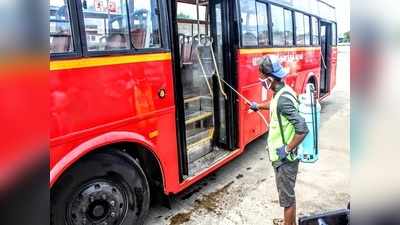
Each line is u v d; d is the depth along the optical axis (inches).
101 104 104.9
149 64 121.2
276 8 225.3
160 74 126.3
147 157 131.3
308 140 115.6
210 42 179.3
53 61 91.7
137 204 124.2
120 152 117.3
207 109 189.8
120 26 111.1
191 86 193.8
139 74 117.4
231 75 178.5
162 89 127.6
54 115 92.8
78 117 98.7
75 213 105.9
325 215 84.6
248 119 194.9
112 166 114.2
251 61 193.6
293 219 122.8
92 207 110.3
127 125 114.1
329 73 381.4
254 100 199.9
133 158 122.3
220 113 185.3
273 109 116.8
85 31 100.3
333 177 183.2
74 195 105.3
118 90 110.0
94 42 103.1
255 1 196.9
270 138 120.3
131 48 114.8
